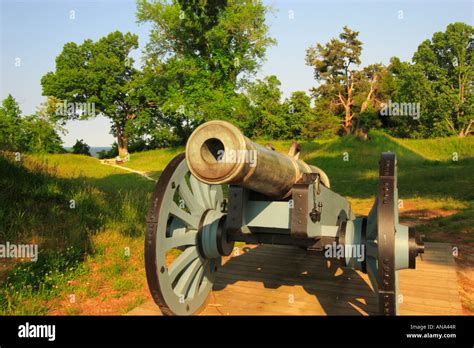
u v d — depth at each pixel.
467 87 44.22
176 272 3.19
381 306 2.61
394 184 2.70
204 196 3.65
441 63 47.28
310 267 5.11
